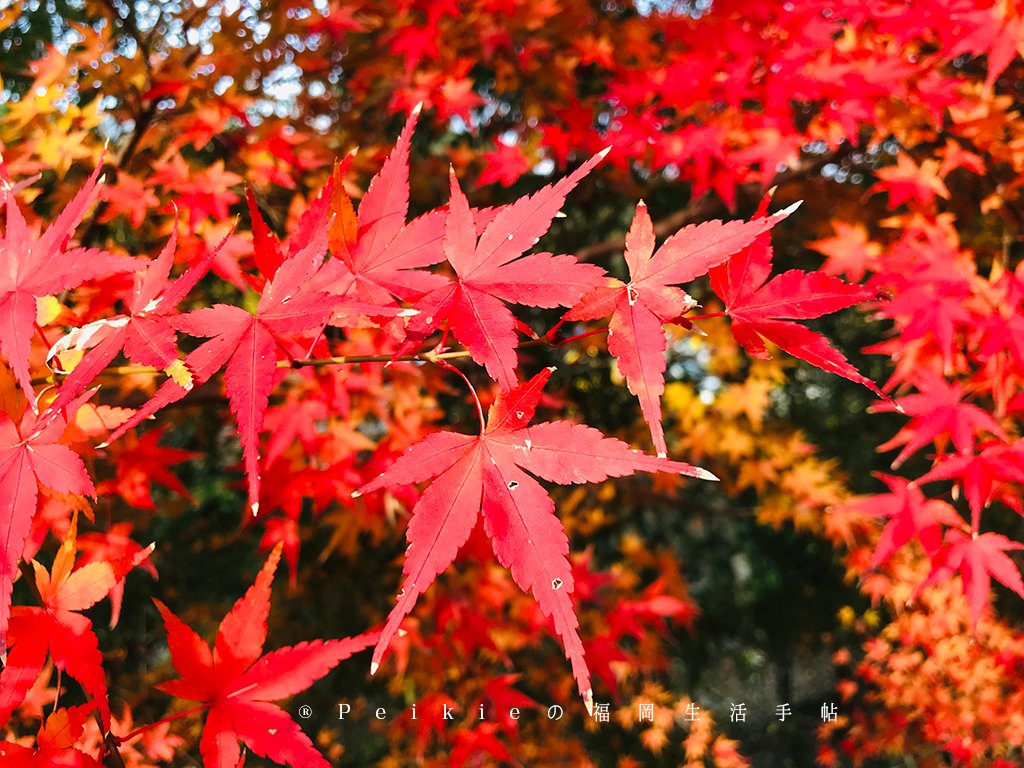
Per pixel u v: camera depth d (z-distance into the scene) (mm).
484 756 3725
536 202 1003
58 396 946
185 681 1176
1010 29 2301
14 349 1001
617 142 3188
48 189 3123
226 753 1160
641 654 4918
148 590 4984
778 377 4730
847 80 2705
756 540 7500
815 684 8328
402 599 876
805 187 3924
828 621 7184
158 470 2438
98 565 1166
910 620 4590
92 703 1118
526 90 3834
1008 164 3166
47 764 1078
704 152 3043
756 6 2932
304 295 970
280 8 3031
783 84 2824
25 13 3943
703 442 4680
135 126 2668
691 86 3021
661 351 933
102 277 1926
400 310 945
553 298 963
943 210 3514
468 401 4301
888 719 5180
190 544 5254
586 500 5402
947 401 2203
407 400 3105
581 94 4586
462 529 902
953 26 2477
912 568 4535
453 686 4250
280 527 2801
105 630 4746
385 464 2924
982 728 4430
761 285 1083
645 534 7234
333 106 3988
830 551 6988
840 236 2646
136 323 984
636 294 967
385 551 5121
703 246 961
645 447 5031
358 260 1036
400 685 4426
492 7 3488
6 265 1059
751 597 7648
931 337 2424
